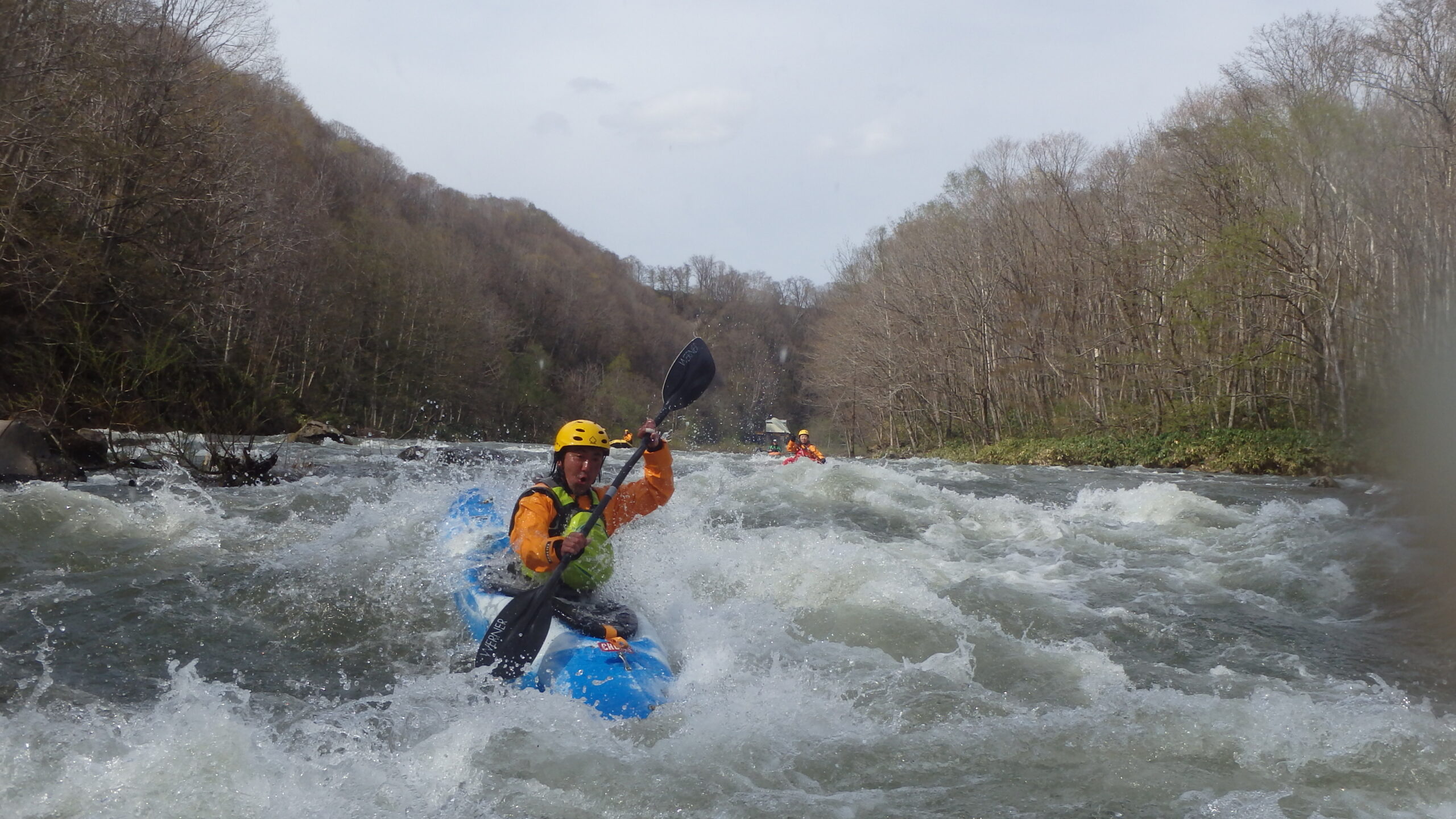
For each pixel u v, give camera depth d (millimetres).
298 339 36156
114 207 20469
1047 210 32688
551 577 4285
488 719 3719
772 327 72812
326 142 61625
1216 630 5703
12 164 17516
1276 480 18453
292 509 8453
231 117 25172
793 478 12172
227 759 3256
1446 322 20078
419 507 7742
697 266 102688
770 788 3312
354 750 3531
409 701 4090
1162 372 27156
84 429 13805
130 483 9852
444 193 80750
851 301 45094
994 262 35125
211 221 23969
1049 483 16484
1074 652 4977
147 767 3162
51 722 3562
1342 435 21203
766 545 6637
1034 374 32438
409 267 43938
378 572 6027
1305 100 21734
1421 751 3609
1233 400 25672
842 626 5391
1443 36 20297
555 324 71000
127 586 5652
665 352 80562
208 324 23703
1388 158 21031
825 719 3949
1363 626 5832
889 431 44250
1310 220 23453
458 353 45688
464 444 30875
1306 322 22844
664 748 3592
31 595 5387
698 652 4715
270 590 5676
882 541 8312
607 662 4125
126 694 4090
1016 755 3635
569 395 59719
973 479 17312
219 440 10914
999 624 5707
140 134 21578
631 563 5906
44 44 17594
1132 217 29156
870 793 3293
